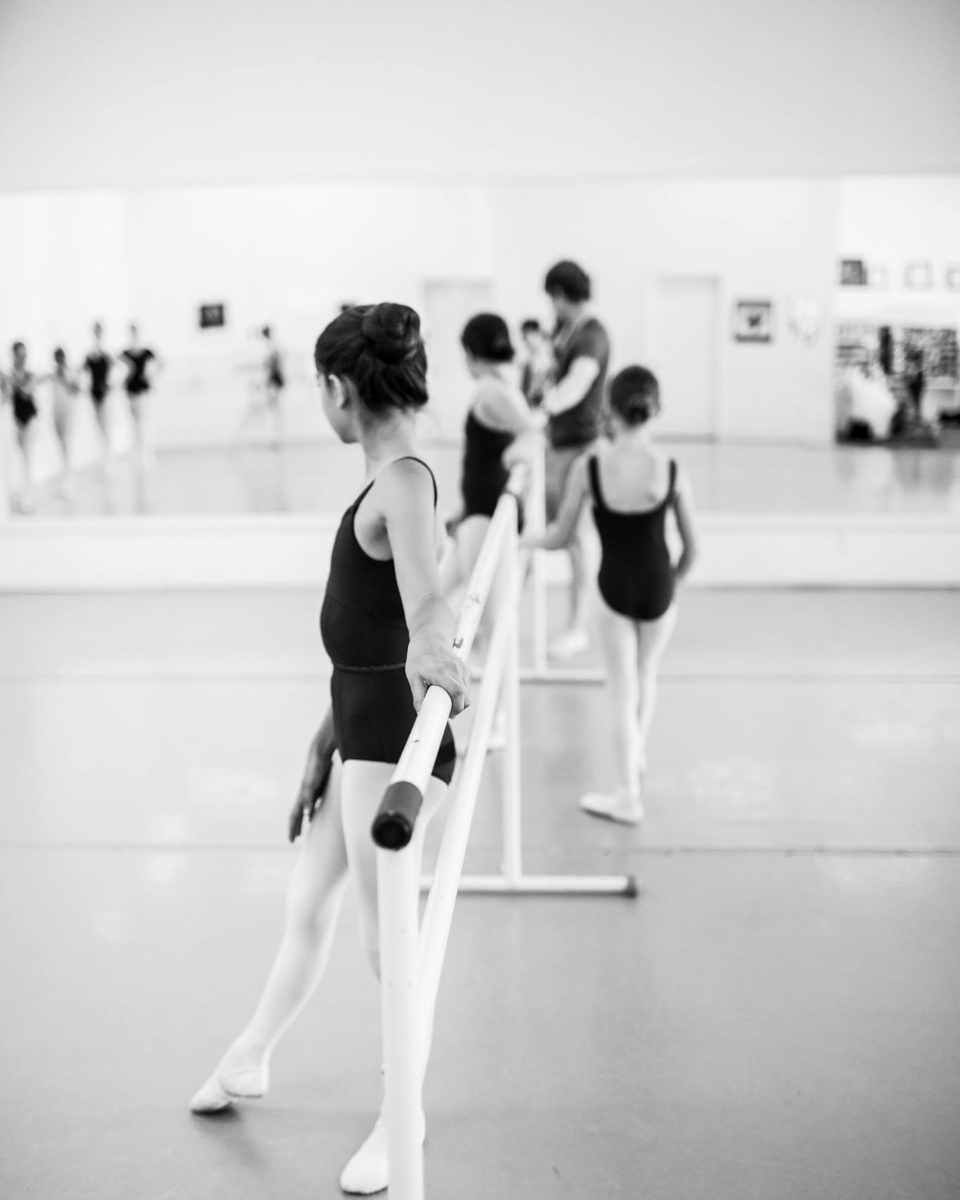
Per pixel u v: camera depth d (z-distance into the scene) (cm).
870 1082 278
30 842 421
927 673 604
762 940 346
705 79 732
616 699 424
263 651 656
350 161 747
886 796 451
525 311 1600
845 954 338
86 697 584
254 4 734
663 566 412
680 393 1591
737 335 1540
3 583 816
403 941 140
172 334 1562
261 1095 267
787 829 423
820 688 582
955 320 1416
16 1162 255
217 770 486
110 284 1494
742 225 1515
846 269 1432
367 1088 279
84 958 340
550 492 642
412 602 203
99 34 737
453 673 185
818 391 1477
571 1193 243
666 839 417
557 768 487
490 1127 264
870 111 730
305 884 253
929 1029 299
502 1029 303
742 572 802
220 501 1079
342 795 237
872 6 719
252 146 747
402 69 737
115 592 808
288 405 1584
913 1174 246
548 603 772
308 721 541
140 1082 282
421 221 1580
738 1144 257
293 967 259
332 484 1190
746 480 1188
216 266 1563
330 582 234
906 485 1134
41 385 1126
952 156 732
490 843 417
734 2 723
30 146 748
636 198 1555
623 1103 272
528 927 356
